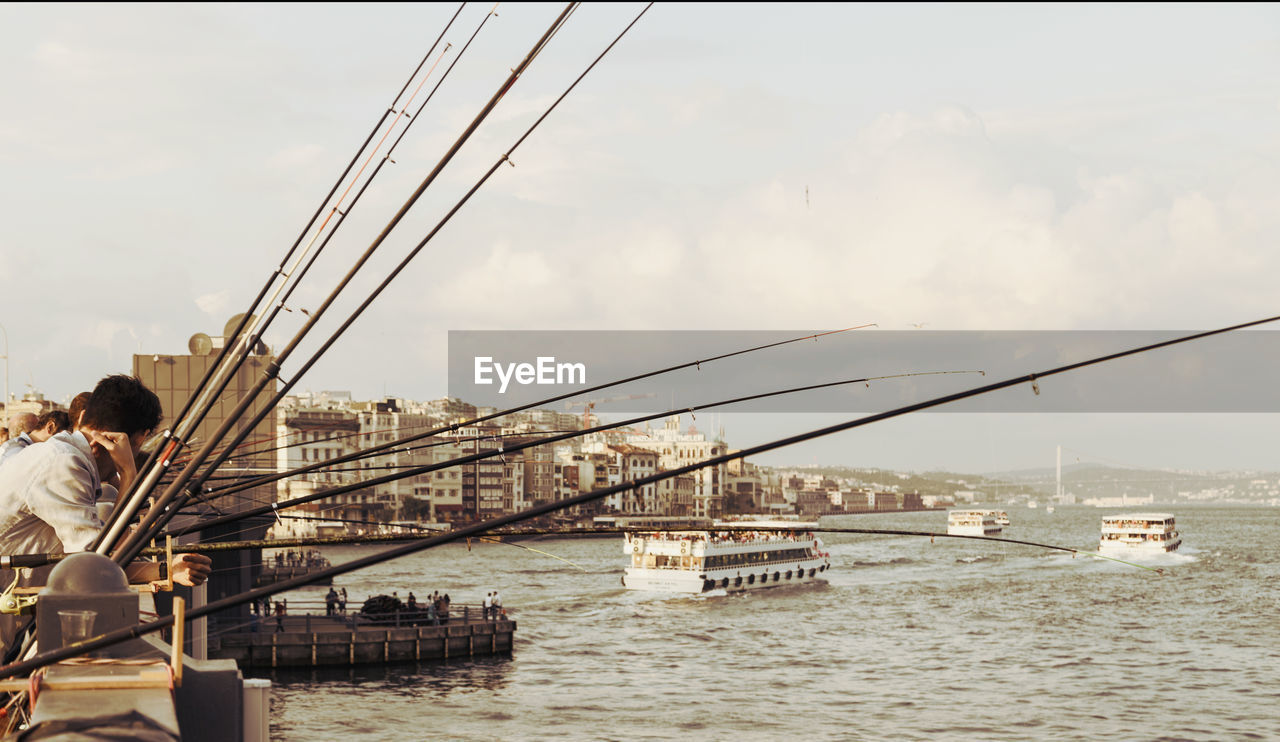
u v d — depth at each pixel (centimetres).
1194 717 6612
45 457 553
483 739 5872
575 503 505
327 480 11550
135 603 398
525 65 751
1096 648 9181
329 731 5859
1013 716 6656
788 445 565
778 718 6569
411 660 7662
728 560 13038
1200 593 13238
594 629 10012
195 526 681
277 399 703
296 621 7944
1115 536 19100
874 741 6028
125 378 623
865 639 9681
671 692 7225
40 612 389
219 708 419
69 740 302
